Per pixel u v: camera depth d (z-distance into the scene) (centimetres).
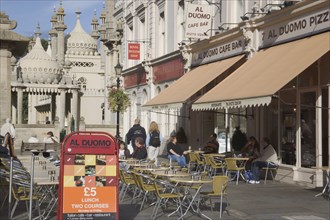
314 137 1565
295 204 1261
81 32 6172
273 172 1750
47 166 1331
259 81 1461
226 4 2125
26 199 992
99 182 866
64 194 853
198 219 1083
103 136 870
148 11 3173
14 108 4394
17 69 4197
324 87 1510
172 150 1875
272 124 1820
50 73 4362
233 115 2081
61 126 4262
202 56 2345
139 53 3219
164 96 2231
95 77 6012
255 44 1852
